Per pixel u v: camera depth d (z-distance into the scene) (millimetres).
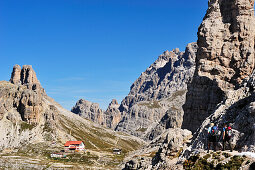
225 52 118438
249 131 35125
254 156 30688
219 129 43125
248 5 121125
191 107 117375
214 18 125250
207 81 115438
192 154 42500
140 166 98875
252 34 119500
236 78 113188
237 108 45781
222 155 34562
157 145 152750
